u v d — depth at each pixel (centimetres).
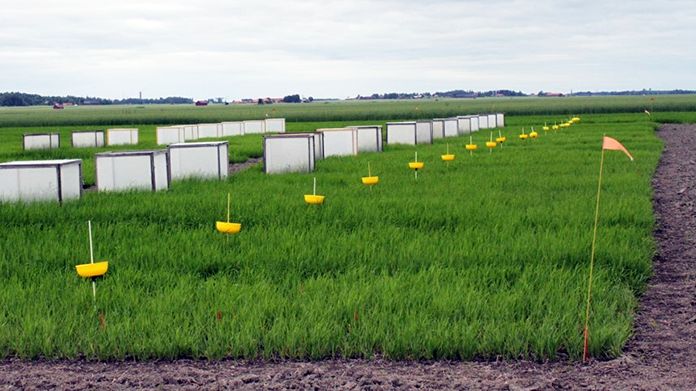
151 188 2191
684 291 1164
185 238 1439
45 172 1911
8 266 1243
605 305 1013
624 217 1641
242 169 3038
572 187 2189
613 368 838
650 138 4247
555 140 4259
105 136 5775
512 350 870
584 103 16525
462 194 2039
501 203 1878
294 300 1031
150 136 6134
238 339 884
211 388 784
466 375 817
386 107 17312
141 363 867
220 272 1198
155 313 979
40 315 973
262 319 959
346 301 1005
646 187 2150
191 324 954
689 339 938
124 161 2186
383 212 1725
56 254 1332
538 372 828
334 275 1202
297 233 1470
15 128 9038
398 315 961
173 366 855
